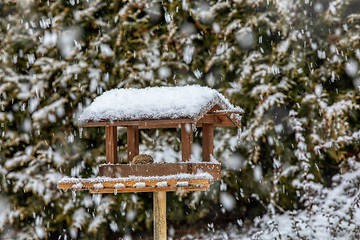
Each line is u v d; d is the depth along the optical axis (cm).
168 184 369
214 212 838
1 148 738
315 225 709
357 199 690
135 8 755
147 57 728
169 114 378
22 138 732
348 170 764
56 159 718
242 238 757
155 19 761
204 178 361
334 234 683
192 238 795
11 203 735
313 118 753
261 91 724
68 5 745
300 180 757
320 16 766
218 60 740
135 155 429
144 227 790
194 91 397
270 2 747
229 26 731
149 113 385
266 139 764
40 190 709
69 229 756
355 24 767
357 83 766
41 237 734
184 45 746
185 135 389
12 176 723
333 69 755
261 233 740
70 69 717
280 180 762
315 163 764
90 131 744
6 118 737
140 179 373
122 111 396
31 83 732
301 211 771
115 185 376
